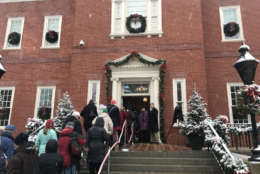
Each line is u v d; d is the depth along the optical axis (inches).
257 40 520.4
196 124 354.9
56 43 591.2
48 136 226.5
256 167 198.5
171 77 483.8
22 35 603.5
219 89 506.3
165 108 469.7
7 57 590.6
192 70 481.1
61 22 601.6
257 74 500.7
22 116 547.8
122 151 305.7
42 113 528.1
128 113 414.0
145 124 421.7
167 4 528.4
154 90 477.7
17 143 159.0
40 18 612.1
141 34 515.8
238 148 381.1
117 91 490.3
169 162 285.3
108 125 279.9
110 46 521.3
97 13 546.6
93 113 316.5
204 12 556.7
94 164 220.4
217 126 346.6
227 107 494.9
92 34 534.3
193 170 269.4
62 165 176.1
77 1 560.1
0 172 191.2
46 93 560.1
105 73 504.4
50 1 621.3
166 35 509.4
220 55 524.1
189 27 506.0
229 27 532.1
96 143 220.4
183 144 442.9
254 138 214.5
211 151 299.4
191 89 470.6
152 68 486.6
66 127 207.0
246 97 223.1
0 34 609.9
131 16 528.4
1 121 549.3
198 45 492.1
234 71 510.6
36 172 157.4
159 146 374.3
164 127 457.7
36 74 572.7
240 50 235.5
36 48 589.6
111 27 532.4
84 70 515.5
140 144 401.1
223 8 553.3
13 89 567.8
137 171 275.0
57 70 568.7
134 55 495.2
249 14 539.2
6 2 632.4
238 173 197.0
